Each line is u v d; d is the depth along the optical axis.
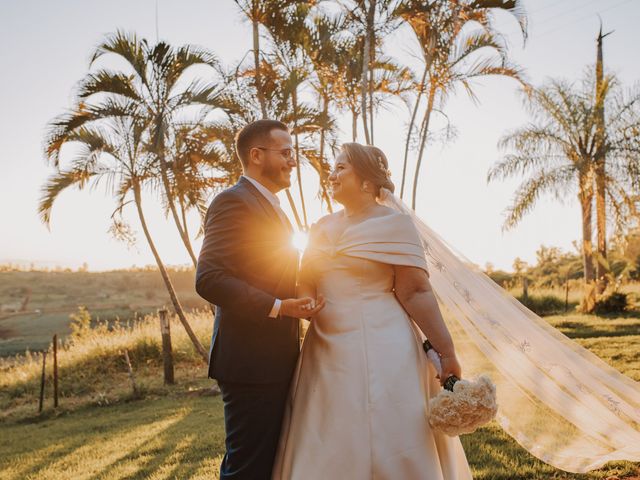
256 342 2.75
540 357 3.35
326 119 11.30
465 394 2.49
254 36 11.05
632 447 3.42
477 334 3.26
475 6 10.48
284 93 10.94
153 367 13.48
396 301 2.87
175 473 4.81
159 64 11.27
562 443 3.42
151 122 11.82
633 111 16.44
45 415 9.94
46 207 12.09
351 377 2.68
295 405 2.82
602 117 16.58
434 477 2.57
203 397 9.76
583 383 3.39
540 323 3.37
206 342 14.37
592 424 3.42
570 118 16.59
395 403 2.63
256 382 2.71
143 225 12.80
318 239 3.00
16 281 60.12
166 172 12.07
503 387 3.41
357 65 11.09
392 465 2.57
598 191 16.81
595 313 16.09
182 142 12.05
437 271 3.30
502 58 10.86
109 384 12.16
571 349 3.40
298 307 2.61
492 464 4.12
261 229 2.77
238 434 2.75
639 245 24.64
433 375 2.87
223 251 2.66
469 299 3.26
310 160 11.87
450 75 10.98
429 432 2.65
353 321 2.77
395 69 11.59
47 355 14.56
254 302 2.59
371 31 10.53
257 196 2.89
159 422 7.68
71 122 11.63
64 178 12.05
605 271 17.62
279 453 2.79
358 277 2.82
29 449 7.08
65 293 55.88
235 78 11.30
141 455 5.77
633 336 10.49
